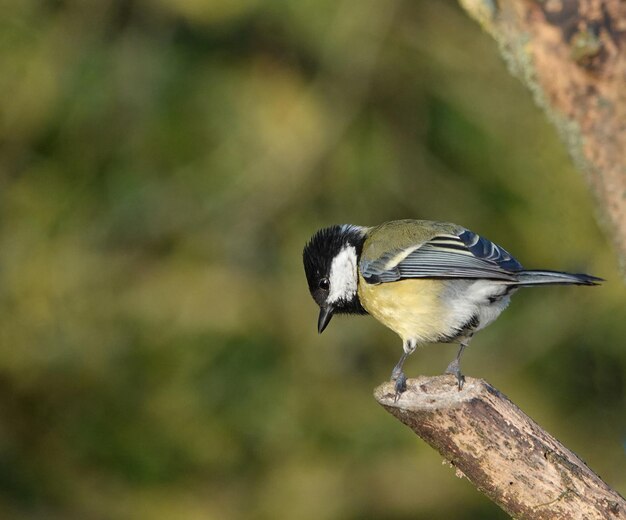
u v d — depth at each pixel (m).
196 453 12.15
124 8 12.70
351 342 12.43
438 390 4.92
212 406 12.17
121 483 12.12
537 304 12.79
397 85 12.86
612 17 3.90
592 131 4.04
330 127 12.41
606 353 12.66
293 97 12.35
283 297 12.34
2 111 12.18
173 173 12.45
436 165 12.83
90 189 12.41
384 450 12.09
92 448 12.24
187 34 12.72
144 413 12.28
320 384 12.31
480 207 12.67
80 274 12.27
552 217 12.41
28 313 12.13
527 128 12.56
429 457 12.05
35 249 12.22
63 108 12.27
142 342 12.29
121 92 12.37
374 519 12.05
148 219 12.45
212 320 12.26
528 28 4.08
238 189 12.35
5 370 12.15
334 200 12.59
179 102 12.44
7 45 12.22
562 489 4.64
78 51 12.40
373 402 12.28
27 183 12.38
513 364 12.64
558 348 12.75
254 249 12.52
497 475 4.77
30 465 12.16
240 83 12.46
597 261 12.28
